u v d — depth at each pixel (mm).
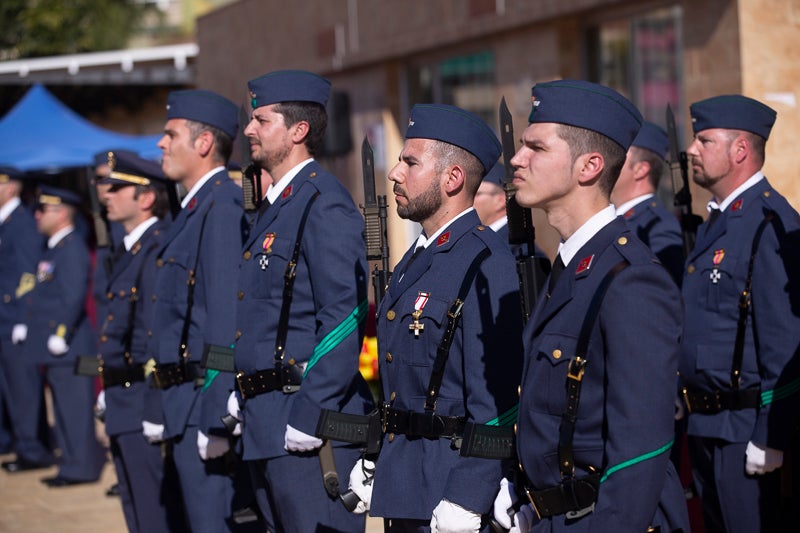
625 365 4191
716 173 6750
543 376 4465
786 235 6332
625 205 8102
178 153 7754
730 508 6469
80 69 23891
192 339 7539
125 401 8781
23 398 13180
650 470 4148
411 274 5504
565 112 4465
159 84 26062
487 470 5102
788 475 6250
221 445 7113
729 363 6430
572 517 4363
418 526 5406
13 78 24203
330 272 6273
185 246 7656
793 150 10703
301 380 6434
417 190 5531
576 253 4488
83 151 19750
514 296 5262
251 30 19875
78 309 12250
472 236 5465
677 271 7742
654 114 12234
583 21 13078
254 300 6613
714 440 6539
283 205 6605
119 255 9219
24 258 13367
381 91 16906
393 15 16031
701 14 11086
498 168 8102
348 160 17859
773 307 6246
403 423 5426
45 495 11750
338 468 6355
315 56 17984
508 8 13719
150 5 34125
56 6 30984
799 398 6152
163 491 8656
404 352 5426
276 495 6508
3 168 13836
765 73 10703
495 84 14617
